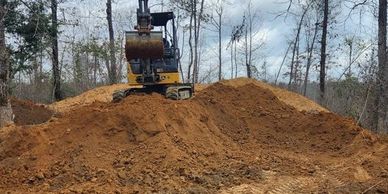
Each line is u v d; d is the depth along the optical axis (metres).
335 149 13.00
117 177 9.32
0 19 13.34
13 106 18.89
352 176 9.91
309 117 15.07
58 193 8.59
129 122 11.14
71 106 21.81
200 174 9.54
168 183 8.99
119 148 10.59
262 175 9.84
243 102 16.06
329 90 29.36
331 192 8.55
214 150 11.23
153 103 12.17
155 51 14.06
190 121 12.06
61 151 10.39
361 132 13.22
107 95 23.27
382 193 8.35
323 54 25.62
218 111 14.53
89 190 8.58
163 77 15.78
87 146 10.40
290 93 23.00
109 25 29.88
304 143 13.77
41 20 18.31
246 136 13.71
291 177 9.87
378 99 18.08
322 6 26.56
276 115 15.59
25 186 9.18
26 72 25.70
